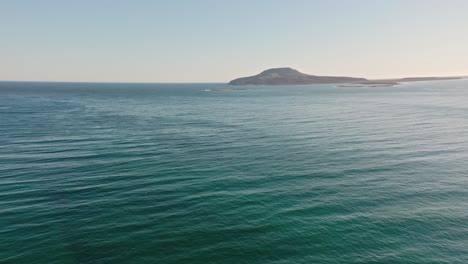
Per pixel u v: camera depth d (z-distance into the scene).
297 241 15.99
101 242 16.06
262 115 71.62
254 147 37.12
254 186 23.70
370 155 32.50
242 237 16.44
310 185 23.73
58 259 14.67
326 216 18.61
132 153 34.31
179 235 16.69
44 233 16.86
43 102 109.44
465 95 139.12
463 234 16.48
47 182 24.70
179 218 18.58
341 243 15.79
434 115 67.25
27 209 19.72
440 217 18.30
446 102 101.62
